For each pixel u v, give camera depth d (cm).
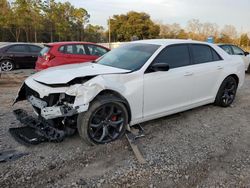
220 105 600
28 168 330
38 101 388
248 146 407
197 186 304
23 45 1252
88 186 300
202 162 354
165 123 493
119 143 396
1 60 1197
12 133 415
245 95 748
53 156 361
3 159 345
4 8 3553
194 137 435
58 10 4238
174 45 490
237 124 501
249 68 1268
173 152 380
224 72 570
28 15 3644
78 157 360
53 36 4447
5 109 565
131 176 320
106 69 426
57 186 298
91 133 377
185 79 482
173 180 314
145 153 375
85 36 5394
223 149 394
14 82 951
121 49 515
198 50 530
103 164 346
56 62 881
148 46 484
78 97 352
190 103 511
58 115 356
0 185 296
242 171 336
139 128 454
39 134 396
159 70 427
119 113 398
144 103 428
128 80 406
